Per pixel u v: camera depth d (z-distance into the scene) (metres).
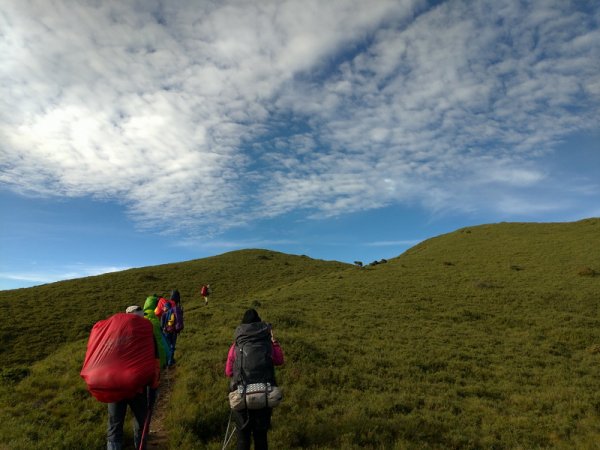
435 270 46.56
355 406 10.98
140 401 6.75
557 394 13.46
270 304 31.17
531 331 23.84
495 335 23.23
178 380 12.06
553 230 63.78
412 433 9.52
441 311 28.97
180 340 17.97
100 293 49.09
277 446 8.13
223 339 17.98
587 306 28.88
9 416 9.31
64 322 37.16
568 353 19.94
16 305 41.56
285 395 11.46
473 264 48.38
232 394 6.18
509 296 32.41
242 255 81.50
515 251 52.84
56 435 8.25
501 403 12.88
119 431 6.43
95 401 10.52
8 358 28.36
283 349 16.30
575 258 45.53
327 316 26.92
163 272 63.28
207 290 45.91
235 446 7.98
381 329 23.39
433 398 12.69
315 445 8.38
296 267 72.44
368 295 34.88
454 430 10.08
